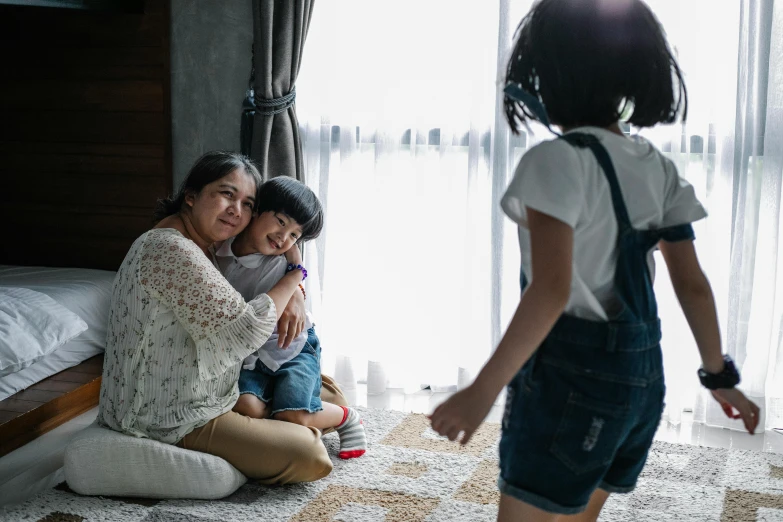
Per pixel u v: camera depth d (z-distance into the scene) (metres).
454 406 1.19
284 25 3.21
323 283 3.46
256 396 2.56
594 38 1.28
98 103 3.60
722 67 2.95
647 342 1.31
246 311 2.32
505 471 1.35
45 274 3.46
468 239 3.25
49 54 3.62
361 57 3.31
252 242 2.55
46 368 2.94
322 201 3.44
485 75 3.18
